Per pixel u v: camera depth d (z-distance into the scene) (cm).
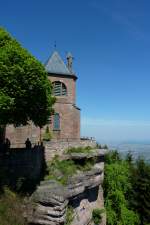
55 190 3441
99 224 4803
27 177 3591
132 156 7938
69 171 4072
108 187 5600
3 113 3219
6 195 3175
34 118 3678
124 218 5697
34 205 3303
